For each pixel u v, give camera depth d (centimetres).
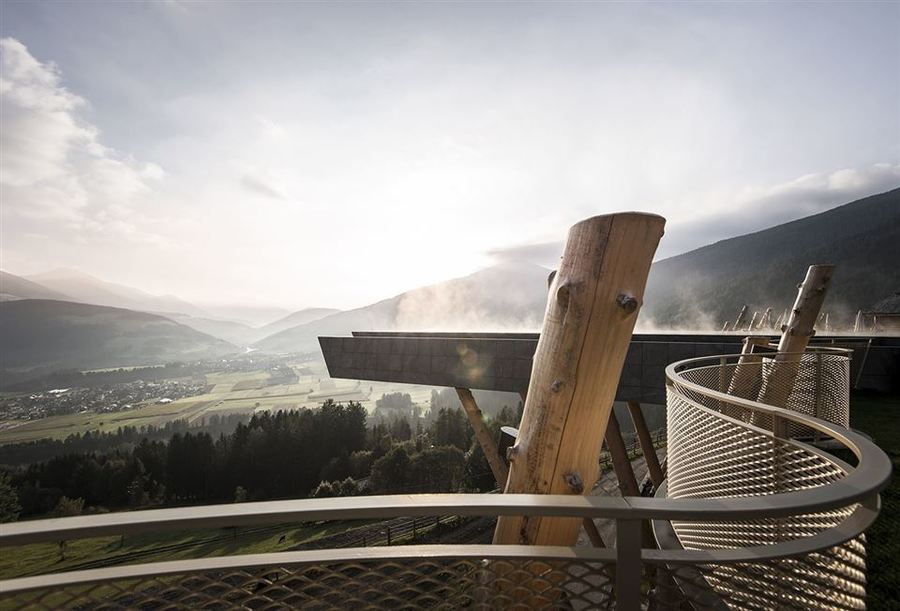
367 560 135
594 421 183
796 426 550
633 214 172
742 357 590
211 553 3281
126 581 121
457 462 5841
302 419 8031
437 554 139
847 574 160
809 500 136
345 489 5928
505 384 867
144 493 7400
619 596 135
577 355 178
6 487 7138
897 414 745
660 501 134
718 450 292
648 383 774
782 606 150
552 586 142
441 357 938
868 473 156
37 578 117
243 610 126
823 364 579
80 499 6975
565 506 128
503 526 198
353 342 1062
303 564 132
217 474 7475
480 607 141
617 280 174
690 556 144
